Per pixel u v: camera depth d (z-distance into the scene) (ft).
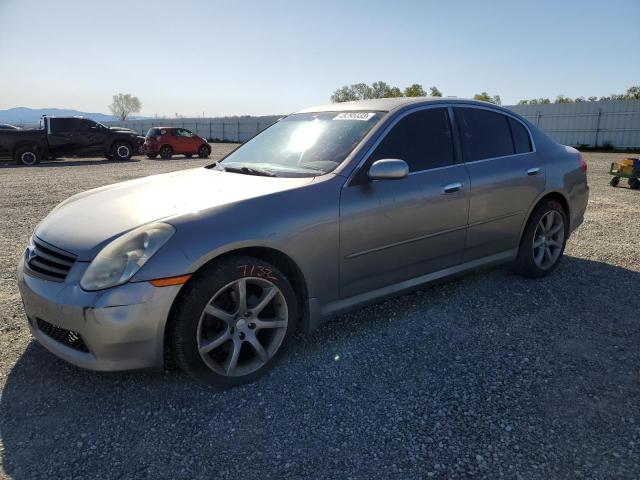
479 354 9.55
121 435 7.15
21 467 6.47
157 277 7.41
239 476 6.37
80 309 7.33
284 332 8.86
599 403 7.91
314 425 7.41
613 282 13.60
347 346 9.89
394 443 7.00
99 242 7.77
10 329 10.55
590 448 6.84
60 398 8.05
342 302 9.77
